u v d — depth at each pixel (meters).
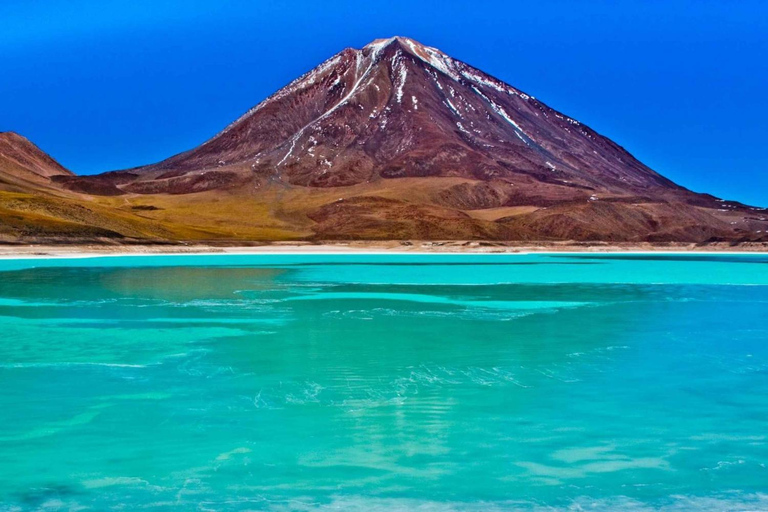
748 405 15.37
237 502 10.29
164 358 19.94
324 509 10.06
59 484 10.89
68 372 18.09
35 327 25.59
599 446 12.67
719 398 15.95
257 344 22.33
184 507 10.11
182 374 17.91
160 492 10.62
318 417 14.27
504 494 10.59
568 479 11.19
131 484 10.91
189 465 11.66
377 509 10.09
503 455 12.18
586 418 14.32
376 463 11.79
